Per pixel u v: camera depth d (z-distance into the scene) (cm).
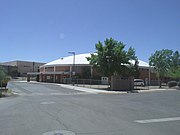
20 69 11012
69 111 1353
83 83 5791
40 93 3070
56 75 7162
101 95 2842
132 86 4178
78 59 7094
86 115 1212
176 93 3269
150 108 1567
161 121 1076
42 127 912
